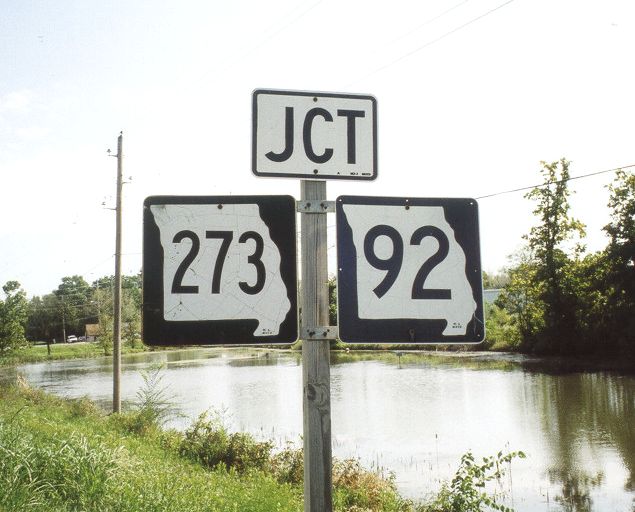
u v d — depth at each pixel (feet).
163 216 8.02
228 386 101.91
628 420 60.59
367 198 8.34
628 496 37.37
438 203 8.48
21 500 17.44
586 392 79.51
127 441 40.81
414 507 31.94
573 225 126.62
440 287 8.33
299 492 30.17
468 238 8.46
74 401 73.15
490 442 52.95
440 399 78.84
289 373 124.26
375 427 61.00
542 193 127.85
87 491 20.38
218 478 31.30
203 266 7.98
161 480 25.16
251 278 8.02
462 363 128.57
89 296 352.69
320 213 8.21
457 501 26.03
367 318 8.14
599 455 47.55
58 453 22.58
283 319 8.02
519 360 127.13
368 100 8.51
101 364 187.42
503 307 161.58
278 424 63.16
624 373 97.35
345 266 8.19
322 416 7.79
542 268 128.88
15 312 146.00
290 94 8.34
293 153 8.24
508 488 39.55
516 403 73.31
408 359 145.89
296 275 8.09
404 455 48.73
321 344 7.93
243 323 7.95
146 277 7.91
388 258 8.29
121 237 66.08
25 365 201.57
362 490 32.48
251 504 24.20
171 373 134.10
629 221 112.98
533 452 48.96
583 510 34.86
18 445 22.27
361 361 146.00
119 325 64.13
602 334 123.34
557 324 129.18
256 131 8.21
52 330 351.25
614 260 114.11
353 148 8.39
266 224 8.11
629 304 115.24
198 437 41.68
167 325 7.86
